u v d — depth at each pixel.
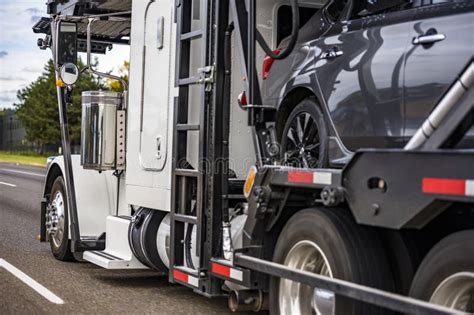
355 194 4.54
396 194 4.25
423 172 4.07
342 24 5.62
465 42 4.53
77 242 8.59
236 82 7.11
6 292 7.46
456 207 4.30
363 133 5.18
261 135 6.04
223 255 6.08
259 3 6.96
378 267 4.68
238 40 6.11
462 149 4.25
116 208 8.95
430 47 4.73
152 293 7.53
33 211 16.12
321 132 5.55
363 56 5.26
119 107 8.59
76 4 9.09
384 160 4.34
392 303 4.11
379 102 5.06
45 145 69.06
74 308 6.78
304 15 7.05
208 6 6.32
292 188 5.25
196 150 6.68
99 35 10.80
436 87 4.66
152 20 7.61
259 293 5.73
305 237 5.04
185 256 6.64
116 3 9.09
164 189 7.17
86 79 45.59
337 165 5.36
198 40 6.75
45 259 9.58
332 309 4.80
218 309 6.82
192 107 6.76
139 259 7.75
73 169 8.99
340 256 4.70
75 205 8.82
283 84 6.04
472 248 3.94
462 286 4.08
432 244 4.68
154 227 7.47
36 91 65.38
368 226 4.78
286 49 5.61
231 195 6.49
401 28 5.01
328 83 5.53
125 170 8.57
